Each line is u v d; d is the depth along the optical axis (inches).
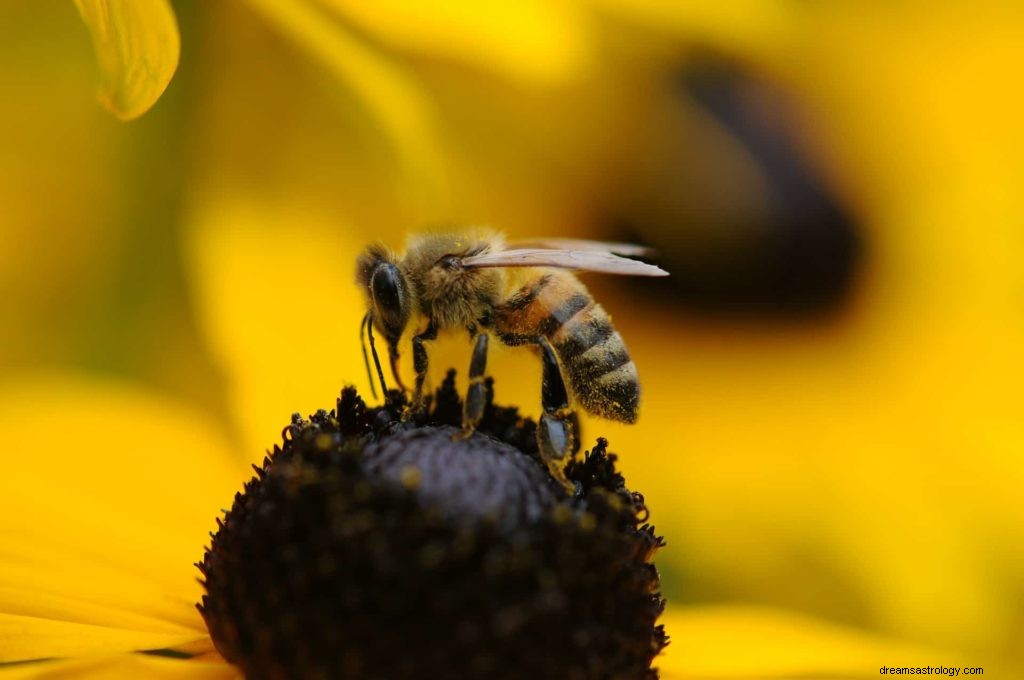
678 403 7.1
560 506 5.5
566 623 5.5
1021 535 6.9
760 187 7.0
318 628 5.4
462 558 5.4
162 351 6.6
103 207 6.6
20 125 6.5
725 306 7.2
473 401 5.6
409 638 5.4
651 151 6.9
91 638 5.7
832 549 6.9
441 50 5.9
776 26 6.5
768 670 6.0
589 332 6.1
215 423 6.4
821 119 7.0
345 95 6.4
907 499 6.9
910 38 7.0
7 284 6.6
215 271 6.5
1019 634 6.8
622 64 6.8
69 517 6.1
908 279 7.1
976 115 7.0
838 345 7.1
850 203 7.1
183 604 5.8
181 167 6.6
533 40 5.8
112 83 5.4
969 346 7.0
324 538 5.4
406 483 5.5
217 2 6.4
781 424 7.1
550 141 6.8
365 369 6.5
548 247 6.2
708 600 6.9
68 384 6.3
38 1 6.4
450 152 6.6
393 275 6.1
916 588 6.8
